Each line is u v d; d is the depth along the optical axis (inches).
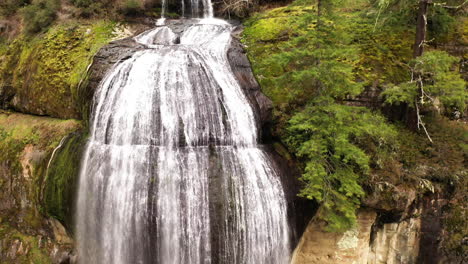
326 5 346.6
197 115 344.8
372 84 401.1
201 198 300.8
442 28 429.7
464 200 360.8
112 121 352.8
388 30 445.4
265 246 320.2
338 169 341.7
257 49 453.7
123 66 393.7
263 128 389.4
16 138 469.1
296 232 344.8
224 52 435.8
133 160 318.7
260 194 321.1
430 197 362.3
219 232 293.6
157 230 299.6
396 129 399.2
